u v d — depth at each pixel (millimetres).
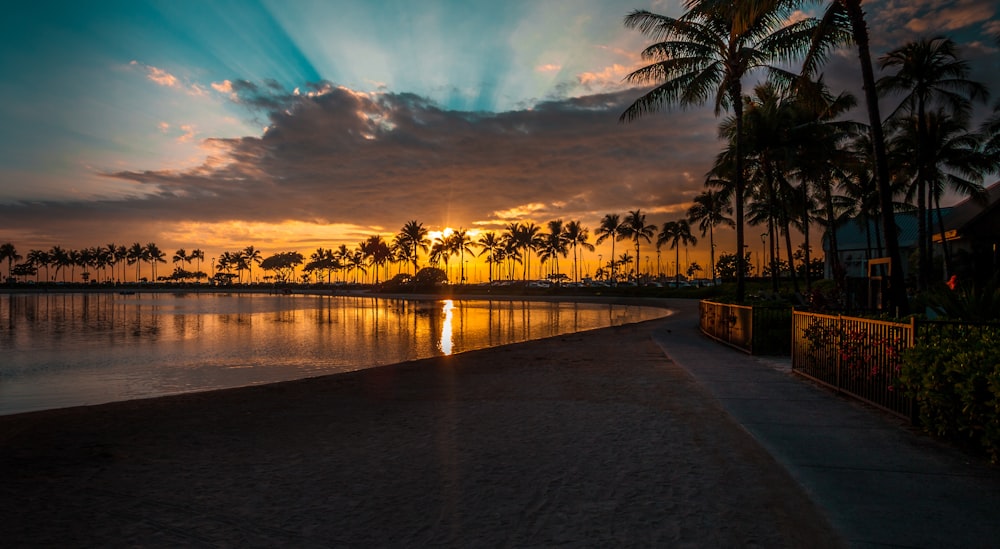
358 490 5250
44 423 8500
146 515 4703
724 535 4062
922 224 33656
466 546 4000
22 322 48062
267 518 4598
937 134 35750
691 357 15094
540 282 138250
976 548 3764
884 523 4184
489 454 6395
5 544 4152
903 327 7402
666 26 22828
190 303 92875
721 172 35812
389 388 11508
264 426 8109
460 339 31516
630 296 88812
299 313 62375
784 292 41188
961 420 5895
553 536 4137
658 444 6633
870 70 12211
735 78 22422
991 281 9234
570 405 9180
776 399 9031
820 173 35594
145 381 17516
